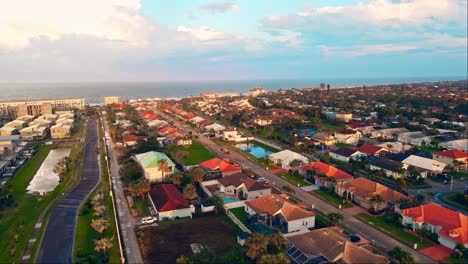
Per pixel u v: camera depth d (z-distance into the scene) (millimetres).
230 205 86500
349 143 163125
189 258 53625
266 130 192125
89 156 142000
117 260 60750
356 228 74188
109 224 73062
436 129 180000
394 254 55719
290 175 113938
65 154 150125
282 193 96062
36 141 176875
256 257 54438
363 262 54719
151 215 81000
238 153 148125
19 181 109188
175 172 110812
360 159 130000
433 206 75062
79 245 66500
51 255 62812
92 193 96875
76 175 114688
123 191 98000
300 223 73375
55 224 76312
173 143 166125
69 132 188875
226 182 99562
